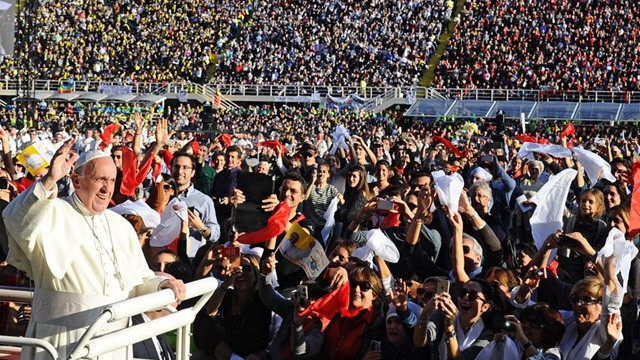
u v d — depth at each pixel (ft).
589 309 24.49
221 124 150.00
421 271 30.99
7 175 39.60
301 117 166.09
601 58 183.32
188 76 196.13
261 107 187.21
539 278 25.95
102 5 208.44
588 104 161.48
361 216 34.42
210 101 186.91
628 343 25.99
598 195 33.12
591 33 189.16
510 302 25.84
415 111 166.40
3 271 28.84
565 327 25.18
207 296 19.86
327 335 26.25
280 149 63.98
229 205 42.32
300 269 31.01
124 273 19.88
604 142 68.18
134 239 20.61
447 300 24.26
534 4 198.59
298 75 192.13
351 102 172.76
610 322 24.18
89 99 184.55
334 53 197.16
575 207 44.45
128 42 202.59
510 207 47.34
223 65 198.59
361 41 198.70
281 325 27.32
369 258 29.07
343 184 49.65
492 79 182.60
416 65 190.49
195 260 31.09
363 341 26.18
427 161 60.95
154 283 20.15
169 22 207.92
